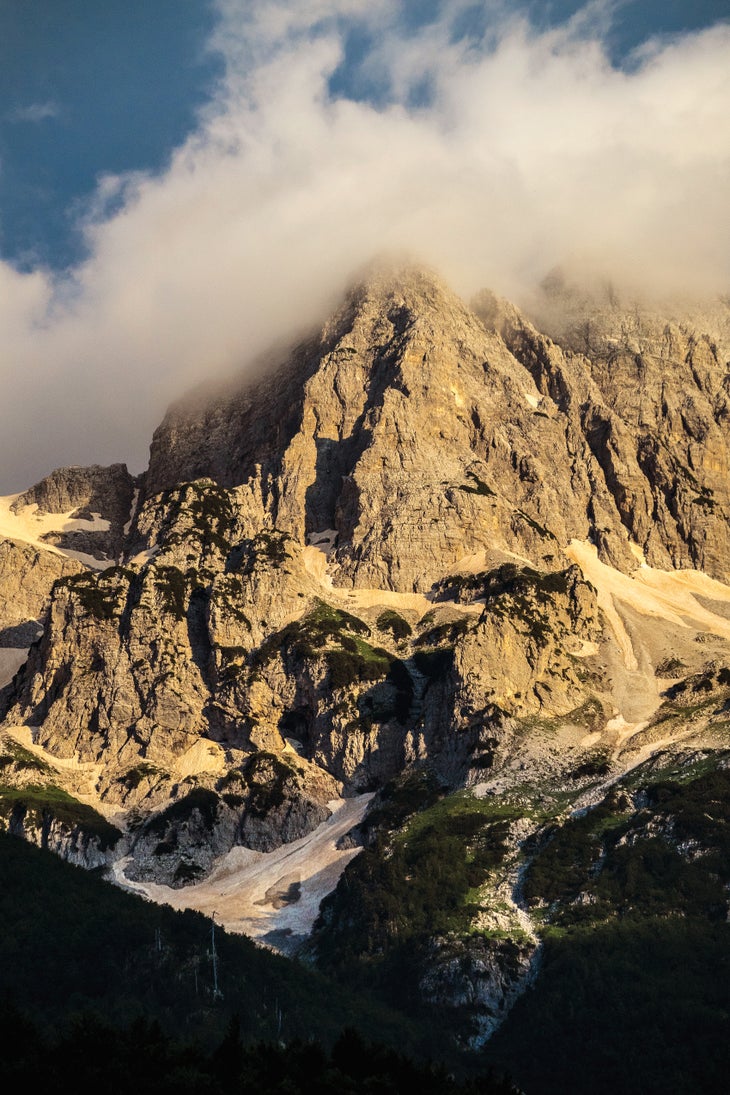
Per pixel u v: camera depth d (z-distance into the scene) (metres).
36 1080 148.38
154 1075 151.12
